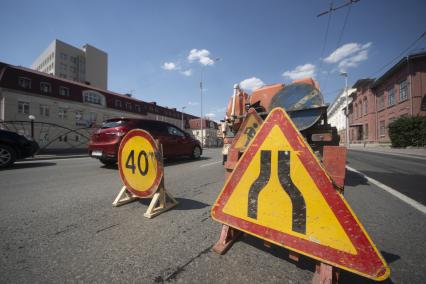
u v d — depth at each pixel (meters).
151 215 2.45
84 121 27.97
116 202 2.87
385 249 1.79
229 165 2.81
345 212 1.20
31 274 1.40
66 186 3.98
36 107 23.50
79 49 65.88
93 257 1.61
